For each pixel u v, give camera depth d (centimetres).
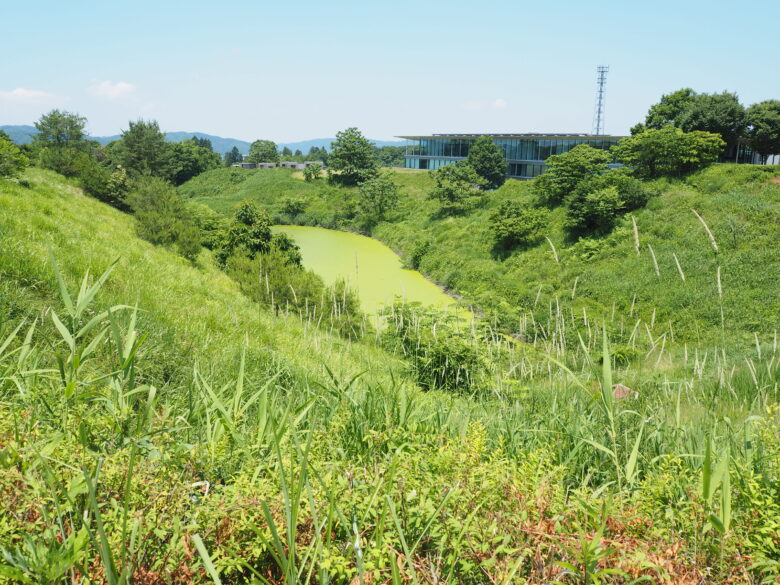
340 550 157
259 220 2956
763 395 357
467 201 5491
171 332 731
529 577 154
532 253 4131
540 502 179
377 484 173
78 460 183
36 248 1006
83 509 168
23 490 155
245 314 1229
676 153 4253
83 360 236
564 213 4400
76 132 7081
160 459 196
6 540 137
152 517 154
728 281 2803
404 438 258
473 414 386
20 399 255
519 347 607
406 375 565
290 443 224
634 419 350
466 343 848
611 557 157
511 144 7362
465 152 8000
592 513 165
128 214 3522
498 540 155
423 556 173
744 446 262
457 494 177
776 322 2325
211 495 176
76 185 3647
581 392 416
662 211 3844
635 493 208
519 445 314
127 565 138
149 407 228
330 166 8888
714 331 2241
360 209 6756
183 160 10006
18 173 2294
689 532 179
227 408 282
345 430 275
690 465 268
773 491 200
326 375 540
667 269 3112
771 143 5872
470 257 4334
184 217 2734
